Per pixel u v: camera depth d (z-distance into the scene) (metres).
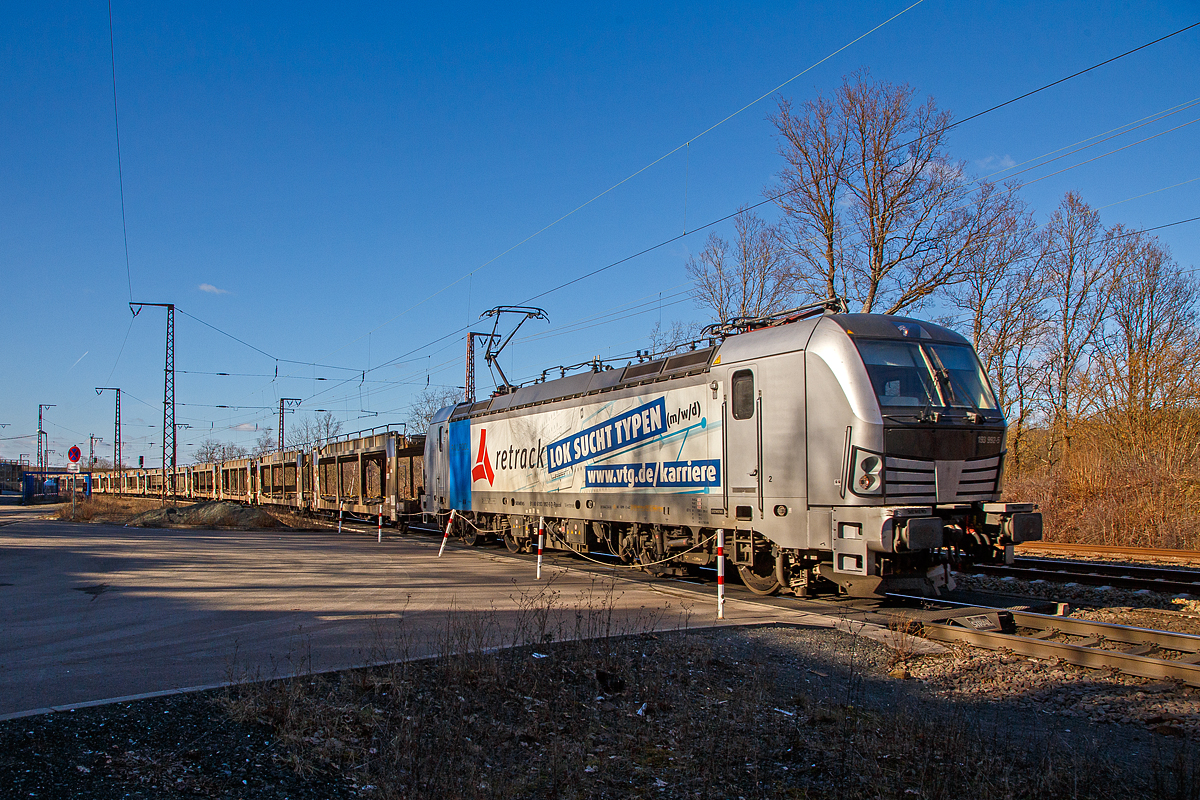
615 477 15.59
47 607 10.64
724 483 12.68
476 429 21.75
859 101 27.72
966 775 5.30
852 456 10.52
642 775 5.39
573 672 7.37
